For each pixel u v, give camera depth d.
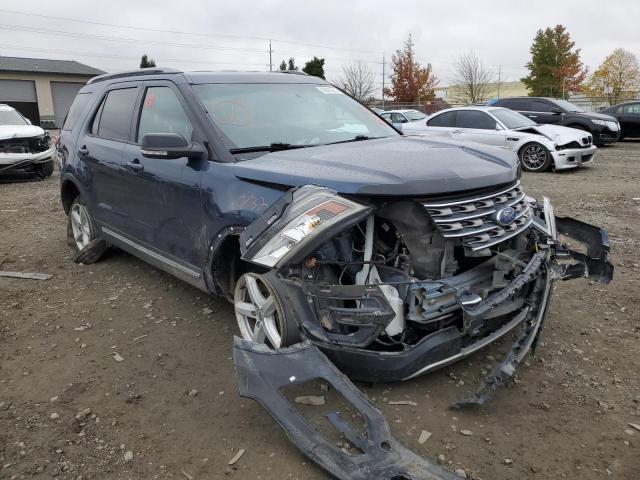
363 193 2.87
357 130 4.41
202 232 3.72
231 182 3.49
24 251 6.41
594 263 3.64
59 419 3.08
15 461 2.75
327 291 2.88
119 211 4.88
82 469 2.69
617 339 3.85
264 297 3.30
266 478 2.59
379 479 2.39
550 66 47.09
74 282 5.27
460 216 3.00
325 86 4.87
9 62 45.91
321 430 2.86
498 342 3.75
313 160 3.33
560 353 3.66
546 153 12.41
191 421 3.04
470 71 49.19
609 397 3.17
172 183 3.96
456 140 4.03
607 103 40.28
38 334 4.15
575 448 2.74
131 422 3.04
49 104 45.12
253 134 3.88
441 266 3.01
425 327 2.98
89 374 3.56
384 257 3.08
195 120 3.87
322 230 2.76
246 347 2.87
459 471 2.57
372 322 2.82
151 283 5.16
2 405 3.22
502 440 2.80
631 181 11.01
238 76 4.43
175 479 2.61
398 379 2.91
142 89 4.67
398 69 44.81
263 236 2.99
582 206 8.48
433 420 2.96
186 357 3.73
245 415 3.08
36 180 13.21
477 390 3.01
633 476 2.55
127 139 4.70
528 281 3.13
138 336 4.07
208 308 4.51
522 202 3.52
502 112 13.51
